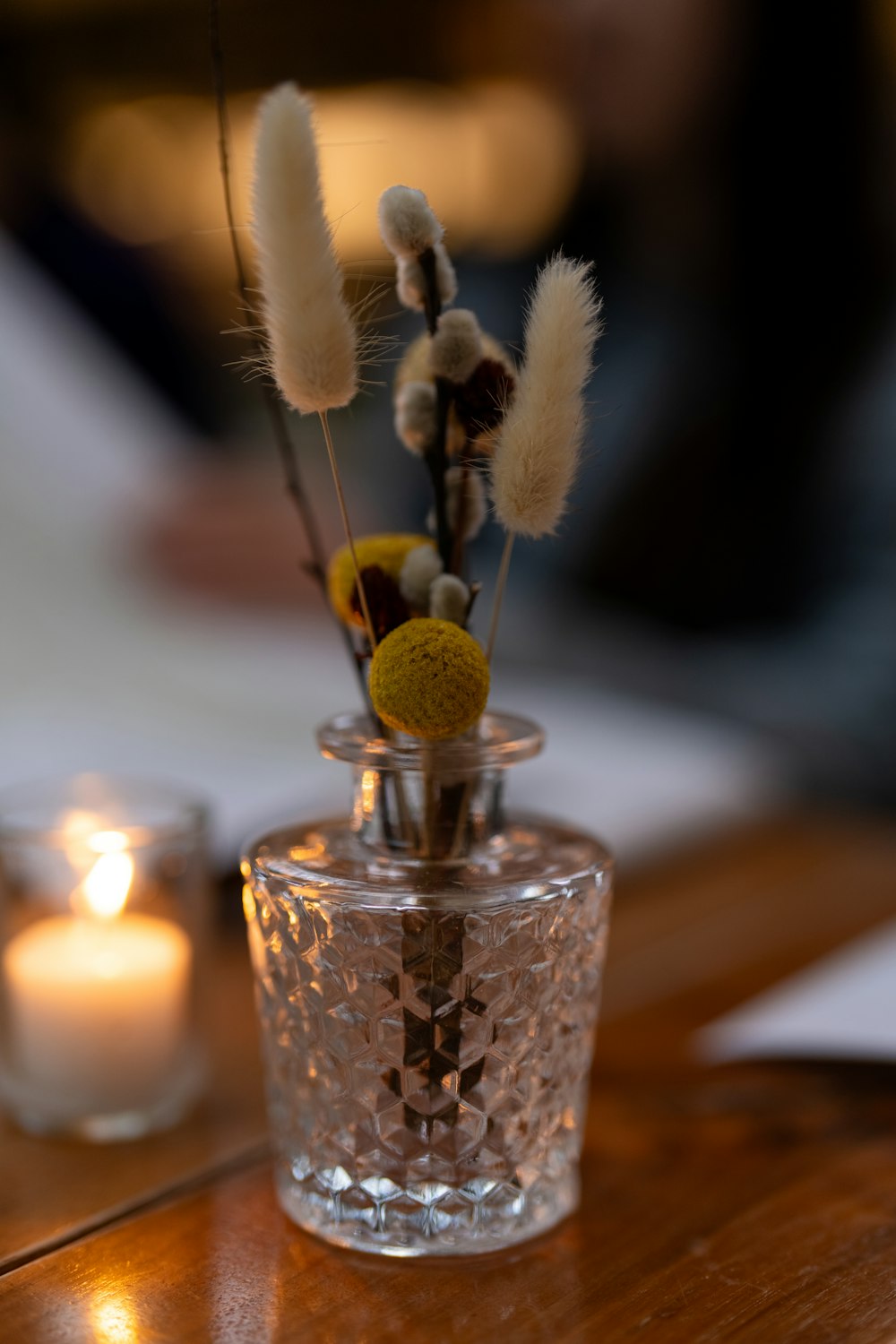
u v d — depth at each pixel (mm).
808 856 804
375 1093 472
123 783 590
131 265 2191
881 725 1061
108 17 2385
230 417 2020
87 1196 502
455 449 472
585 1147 530
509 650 1186
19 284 1569
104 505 1362
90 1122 530
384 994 468
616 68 1548
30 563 1219
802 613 1444
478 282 1697
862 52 1432
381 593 469
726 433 1510
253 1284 465
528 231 1783
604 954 503
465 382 455
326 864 481
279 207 435
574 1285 466
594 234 1696
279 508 1473
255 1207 498
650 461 1526
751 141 1505
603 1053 581
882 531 1292
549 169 1765
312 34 2283
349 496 1531
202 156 2260
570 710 1004
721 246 1538
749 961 650
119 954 538
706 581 1498
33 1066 533
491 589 1307
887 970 593
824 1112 547
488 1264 473
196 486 1468
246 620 1312
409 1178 473
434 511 473
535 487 449
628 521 1523
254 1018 610
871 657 1150
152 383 2092
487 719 497
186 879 547
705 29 1479
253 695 934
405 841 480
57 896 544
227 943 671
